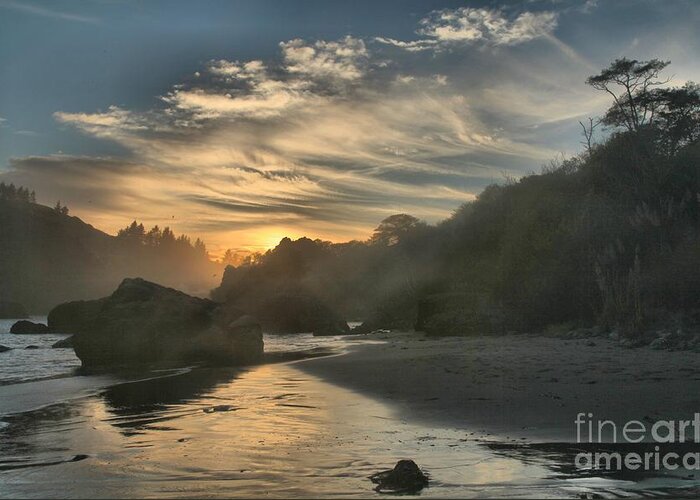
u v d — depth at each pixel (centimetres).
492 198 4409
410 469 477
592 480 472
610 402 795
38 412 920
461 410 798
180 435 703
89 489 484
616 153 3167
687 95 3541
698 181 2662
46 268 19138
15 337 4622
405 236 6775
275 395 1039
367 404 895
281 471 523
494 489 452
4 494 475
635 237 2378
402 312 4678
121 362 2031
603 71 3691
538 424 689
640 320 1827
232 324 2198
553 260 2603
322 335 4841
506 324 2711
